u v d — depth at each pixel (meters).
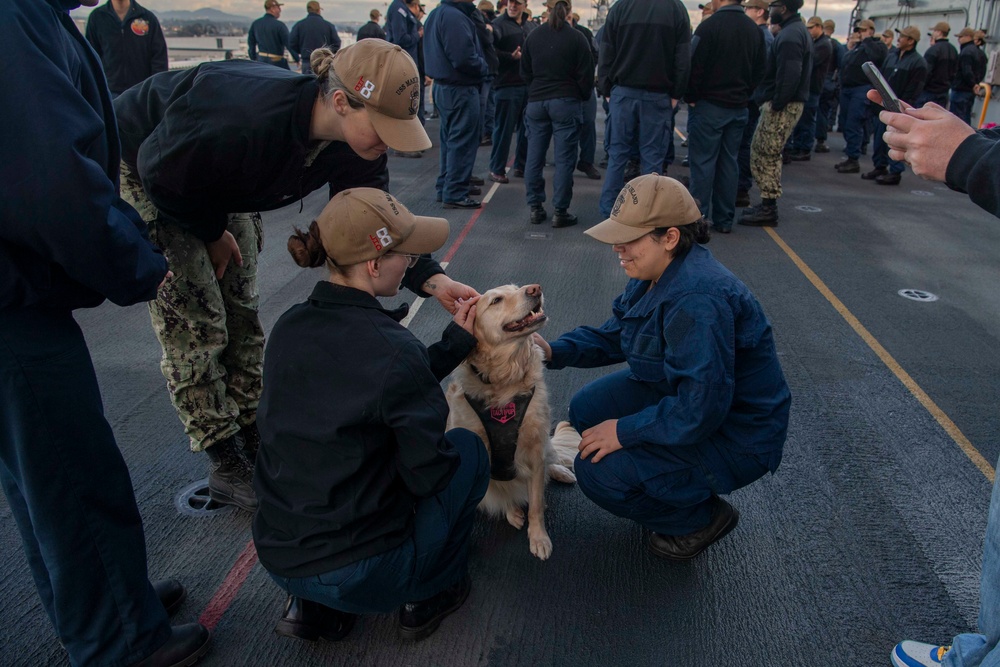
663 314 2.40
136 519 2.02
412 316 4.84
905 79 9.72
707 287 2.28
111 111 1.89
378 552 1.97
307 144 2.21
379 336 1.90
